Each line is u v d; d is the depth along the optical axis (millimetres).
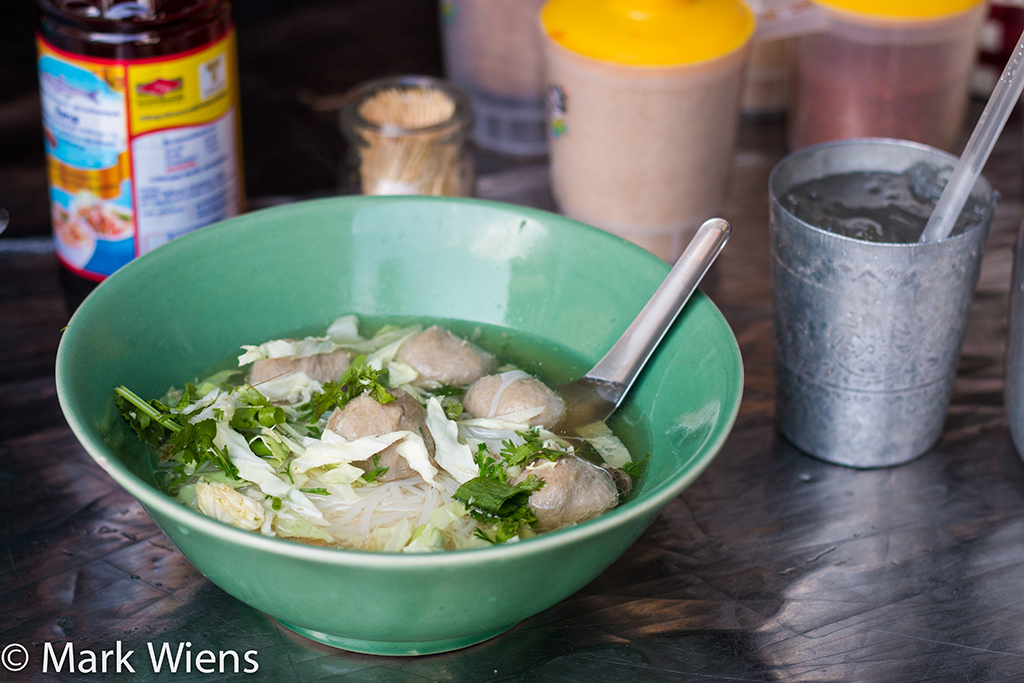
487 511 615
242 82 958
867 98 834
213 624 643
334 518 621
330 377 676
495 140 917
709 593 658
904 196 705
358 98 809
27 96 934
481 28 879
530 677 625
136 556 668
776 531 684
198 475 634
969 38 825
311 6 1045
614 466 643
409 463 634
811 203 699
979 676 629
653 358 663
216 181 751
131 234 744
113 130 722
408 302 708
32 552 668
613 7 776
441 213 698
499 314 706
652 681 625
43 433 721
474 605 576
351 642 626
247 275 685
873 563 671
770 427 732
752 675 628
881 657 635
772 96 937
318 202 691
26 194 851
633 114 768
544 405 657
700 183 794
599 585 660
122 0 716
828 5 814
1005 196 865
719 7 781
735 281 812
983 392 749
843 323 673
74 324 624
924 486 704
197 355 674
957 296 670
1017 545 678
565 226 687
